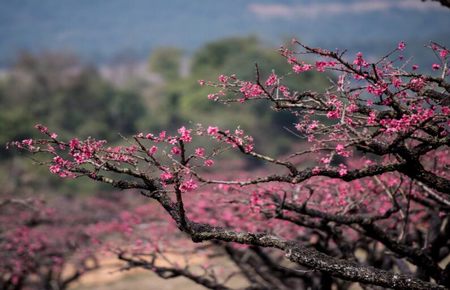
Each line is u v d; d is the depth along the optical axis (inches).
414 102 283.6
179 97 3405.5
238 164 1517.0
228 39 3801.7
